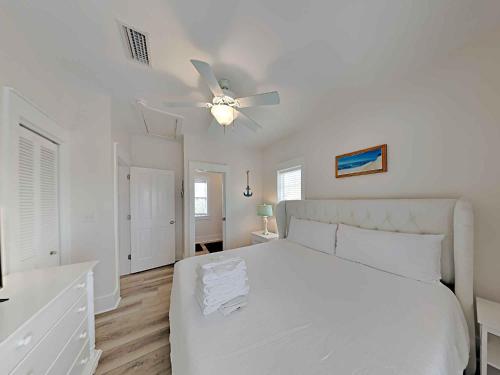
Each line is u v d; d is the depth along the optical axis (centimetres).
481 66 142
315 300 119
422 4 113
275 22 122
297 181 343
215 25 124
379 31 131
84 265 141
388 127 199
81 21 122
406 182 186
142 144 352
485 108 141
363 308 110
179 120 282
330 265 181
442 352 80
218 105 176
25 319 77
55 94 168
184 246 349
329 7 113
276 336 88
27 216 140
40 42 139
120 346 160
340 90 205
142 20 121
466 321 127
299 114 260
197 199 548
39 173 154
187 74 175
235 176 399
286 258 203
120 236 310
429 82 170
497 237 136
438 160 165
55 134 169
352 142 236
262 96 163
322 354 77
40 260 155
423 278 142
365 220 204
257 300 119
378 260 169
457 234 137
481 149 143
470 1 112
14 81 125
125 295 246
